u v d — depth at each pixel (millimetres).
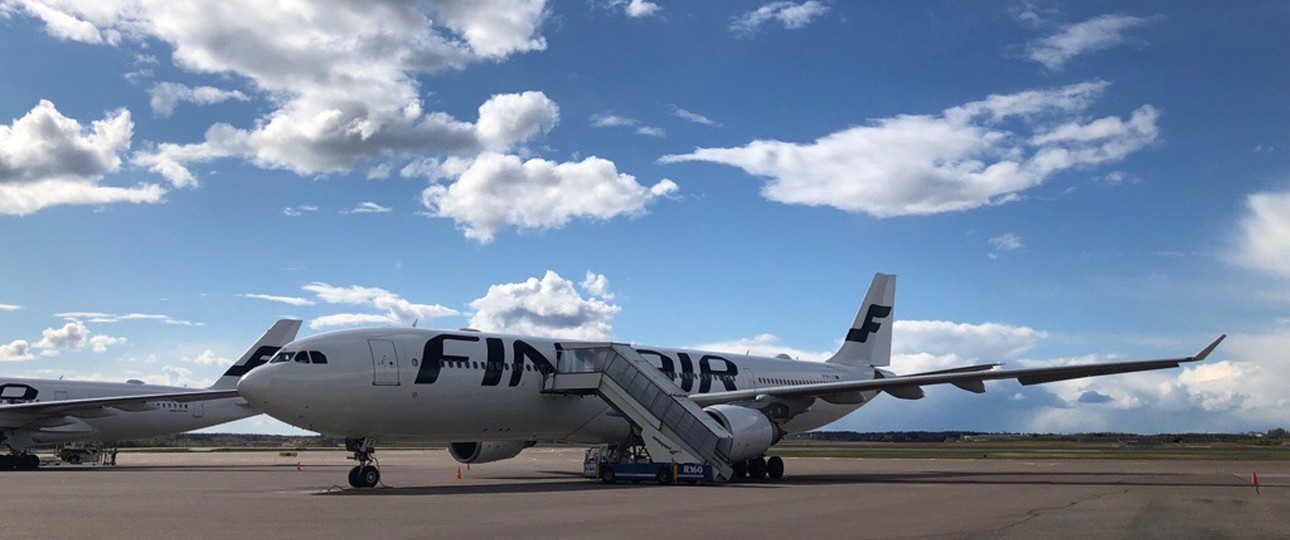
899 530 15523
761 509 19578
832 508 19938
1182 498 23391
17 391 47500
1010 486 28859
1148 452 86250
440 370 28531
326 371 26328
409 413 27844
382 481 31344
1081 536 14734
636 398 31422
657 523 16516
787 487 28062
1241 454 77938
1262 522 17172
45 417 46875
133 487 28281
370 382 26906
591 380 31484
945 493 25156
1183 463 53500
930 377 32219
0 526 16031
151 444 146500
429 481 31766
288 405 25859
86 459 53625
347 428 26875
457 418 29203
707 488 27453
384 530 15281
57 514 18344
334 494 24625
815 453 82062
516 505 20422
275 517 17578
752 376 40562
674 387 31391
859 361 47562
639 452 35000
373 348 27453
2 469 47000
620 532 15047
